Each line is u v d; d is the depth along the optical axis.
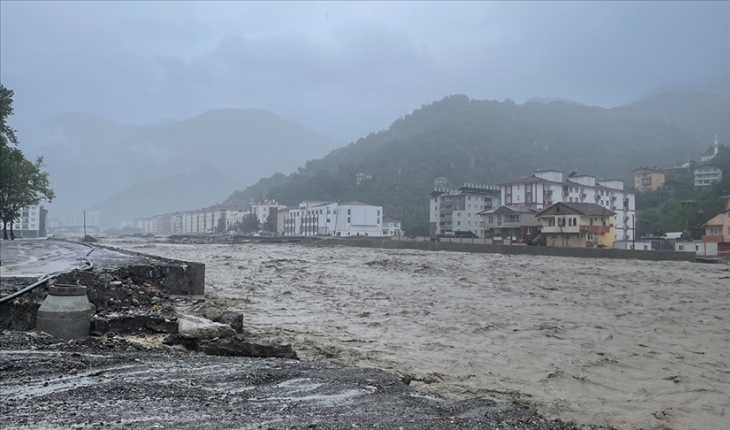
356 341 12.90
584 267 40.06
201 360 8.72
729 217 58.47
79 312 9.53
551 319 17.19
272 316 16.30
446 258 50.34
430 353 11.90
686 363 11.58
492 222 80.00
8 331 9.50
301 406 6.52
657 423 7.97
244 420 5.72
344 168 189.75
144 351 9.09
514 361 11.39
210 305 15.63
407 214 144.12
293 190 191.00
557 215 66.69
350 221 125.38
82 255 26.67
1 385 6.52
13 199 55.12
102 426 5.21
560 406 8.50
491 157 194.25
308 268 37.00
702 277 33.41
